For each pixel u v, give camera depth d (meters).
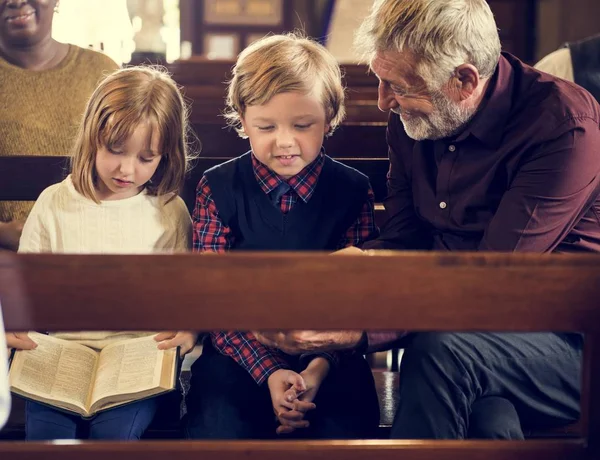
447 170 1.81
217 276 1.22
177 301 1.22
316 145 1.79
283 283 1.22
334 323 1.23
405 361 1.56
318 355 1.76
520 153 1.73
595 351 1.25
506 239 1.69
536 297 1.23
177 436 1.80
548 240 1.70
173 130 1.89
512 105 1.75
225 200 1.86
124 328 1.23
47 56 2.49
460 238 1.83
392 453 1.27
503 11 6.46
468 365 1.55
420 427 1.50
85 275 1.21
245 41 6.98
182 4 6.89
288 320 1.23
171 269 1.21
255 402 1.72
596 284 1.23
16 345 1.71
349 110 2.88
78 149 1.88
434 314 1.24
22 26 2.39
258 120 1.76
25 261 1.21
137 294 1.22
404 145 1.93
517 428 1.57
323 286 1.22
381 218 2.23
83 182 1.88
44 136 2.45
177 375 1.70
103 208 1.90
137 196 1.93
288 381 1.67
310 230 1.86
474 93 1.71
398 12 1.67
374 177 2.22
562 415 1.69
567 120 1.69
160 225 1.94
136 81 1.84
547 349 1.64
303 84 1.73
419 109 1.73
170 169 1.94
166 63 2.99
